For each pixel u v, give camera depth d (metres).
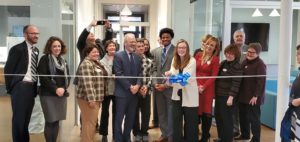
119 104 3.72
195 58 3.88
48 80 3.43
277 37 6.28
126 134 3.86
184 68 3.46
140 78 3.80
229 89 3.64
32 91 3.50
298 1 6.35
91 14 9.04
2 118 4.91
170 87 3.81
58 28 4.41
